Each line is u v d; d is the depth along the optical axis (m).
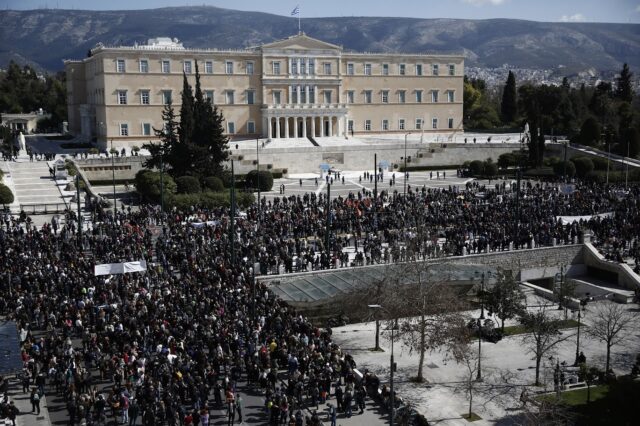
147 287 55.44
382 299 50.94
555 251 76.94
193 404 38.81
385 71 168.75
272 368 41.88
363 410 40.91
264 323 49.47
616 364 50.06
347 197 104.38
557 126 179.25
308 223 78.81
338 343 54.28
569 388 45.41
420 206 88.19
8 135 151.38
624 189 108.69
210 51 148.00
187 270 60.34
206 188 101.88
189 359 41.69
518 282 73.31
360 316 59.31
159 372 40.09
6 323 44.56
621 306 65.31
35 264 59.66
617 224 82.19
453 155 151.00
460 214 85.06
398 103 171.38
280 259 66.12
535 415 38.41
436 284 50.75
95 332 47.09
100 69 142.88
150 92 143.62
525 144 150.75
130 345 44.22
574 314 61.66
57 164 110.75
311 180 128.12
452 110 178.50
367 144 147.62
